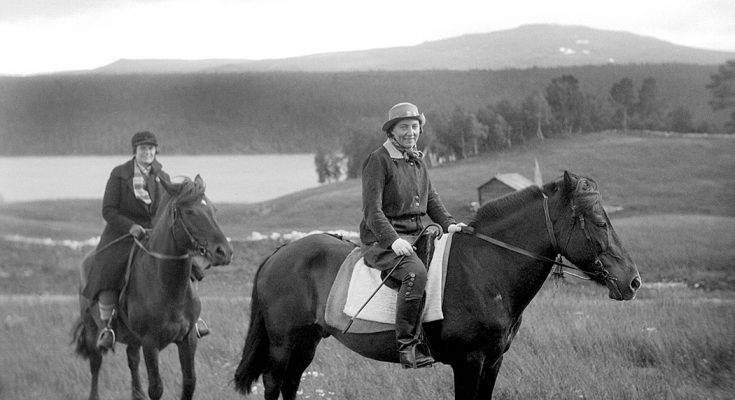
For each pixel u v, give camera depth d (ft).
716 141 110.42
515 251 18.53
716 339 30.04
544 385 24.52
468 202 91.86
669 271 59.93
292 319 20.67
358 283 19.47
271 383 20.94
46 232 75.46
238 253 74.23
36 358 30.12
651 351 28.99
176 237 22.62
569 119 123.75
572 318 33.86
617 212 83.25
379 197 18.74
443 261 18.75
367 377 25.86
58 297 49.70
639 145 111.14
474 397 18.63
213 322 35.37
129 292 23.81
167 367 29.37
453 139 118.11
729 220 74.02
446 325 18.47
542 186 18.90
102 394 27.02
